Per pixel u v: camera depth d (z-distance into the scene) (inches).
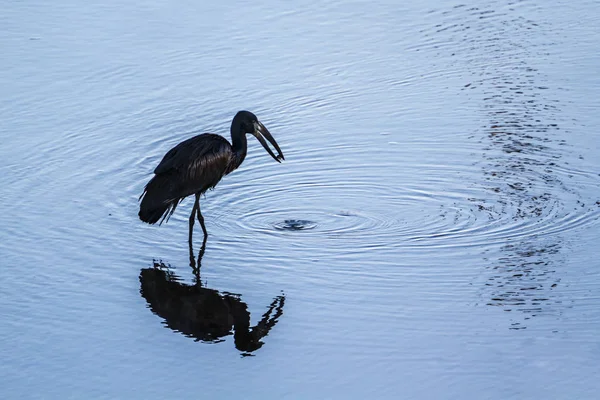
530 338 457.1
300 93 794.2
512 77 811.4
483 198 617.9
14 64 842.2
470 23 938.7
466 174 652.7
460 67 836.6
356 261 543.2
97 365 448.1
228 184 657.6
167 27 926.4
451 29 924.0
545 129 714.2
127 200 629.3
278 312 491.5
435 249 553.6
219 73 829.2
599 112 737.6
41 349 462.0
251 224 599.5
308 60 855.1
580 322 469.4
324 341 462.6
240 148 617.3
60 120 743.7
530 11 971.3
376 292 507.2
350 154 692.1
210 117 751.7
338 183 650.8
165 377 437.1
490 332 463.8
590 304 485.7
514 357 441.7
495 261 536.4
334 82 812.6
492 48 876.0
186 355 455.5
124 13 965.8
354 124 738.8
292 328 475.8
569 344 450.6
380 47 883.4
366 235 576.7
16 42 888.9
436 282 515.8
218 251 563.2
